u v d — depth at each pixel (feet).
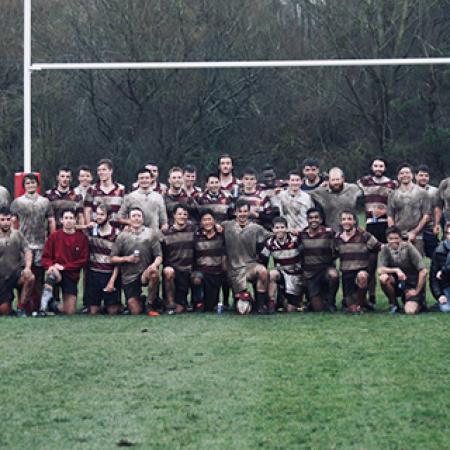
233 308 39.29
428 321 34.24
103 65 44.70
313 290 37.47
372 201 41.65
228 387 23.48
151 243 37.50
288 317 35.99
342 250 37.17
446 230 37.50
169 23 92.27
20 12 95.09
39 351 28.53
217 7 94.02
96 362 26.73
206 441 19.01
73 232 38.09
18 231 37.42
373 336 30.89
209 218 37.58
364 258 37.11
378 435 19.40
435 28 95.14
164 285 37.73
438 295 37.14
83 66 44.80
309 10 91.56
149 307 37.83
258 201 41.01
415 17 91.45
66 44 93.97
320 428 19.89
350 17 90.43
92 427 20.06
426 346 28.91
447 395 22.57
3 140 94.07
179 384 23.82
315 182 41.52
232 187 41.50
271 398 22.35
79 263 37.93
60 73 95.35
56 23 93.81
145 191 39.78
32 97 94.48
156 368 25.80
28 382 24.23
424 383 23.81
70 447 18.66
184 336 31.27
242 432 19.62
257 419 20.57
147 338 30.91
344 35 90.68
